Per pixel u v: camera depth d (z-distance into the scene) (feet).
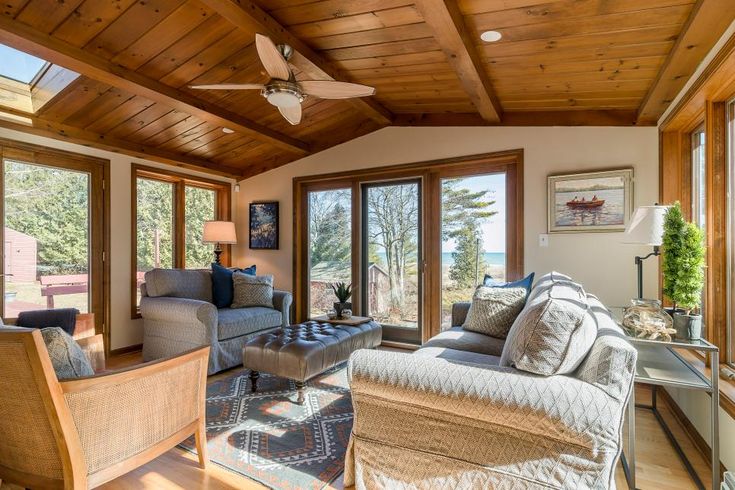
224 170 17.33
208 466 6.63
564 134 11.66
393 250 15.05
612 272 10.99
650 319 6.77
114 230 13.64
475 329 9.53
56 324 8.95
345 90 8.18
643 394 9.73
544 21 7.16
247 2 7.41
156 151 14.43
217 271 13.88
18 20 7.49
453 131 13.52
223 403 9.20
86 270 12.91
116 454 5.28
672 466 6.63
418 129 14.20
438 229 14.07
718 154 7.38
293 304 16.81
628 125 10.84
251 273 15.02
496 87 10.36
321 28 8.39
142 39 8.55
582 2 6.52
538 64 8.86
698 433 7.12
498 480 4.88
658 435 7.69
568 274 11.51
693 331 6.25
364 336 11.01
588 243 11.27
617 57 8.16
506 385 4.81
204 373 6.66
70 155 12.42
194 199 17.06
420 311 14.35
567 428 4.47
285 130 14.74
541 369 4.85
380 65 10.05
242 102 12.01
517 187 12.37
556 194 11.68
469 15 7.16
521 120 12.23
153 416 5.74
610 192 10.96
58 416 4.68
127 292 13.98
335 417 8.45
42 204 11.86
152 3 7.59
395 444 5.49
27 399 4.76
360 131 15.30
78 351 5.32
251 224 17.94
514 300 9.36
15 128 10.93
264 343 9.55
